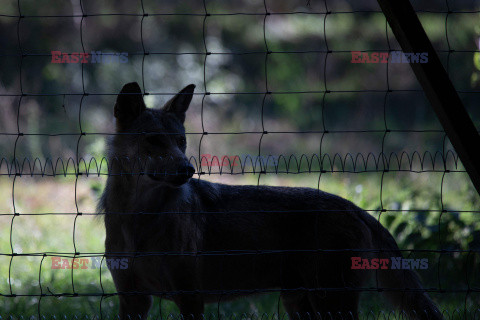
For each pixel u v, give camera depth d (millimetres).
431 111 54812
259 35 57188
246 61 58719
